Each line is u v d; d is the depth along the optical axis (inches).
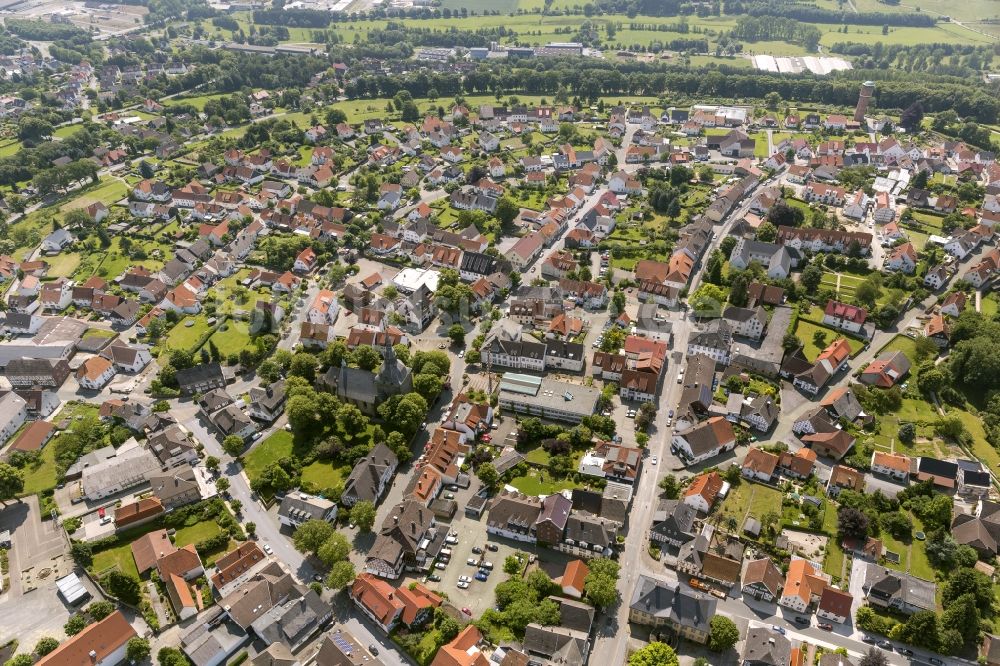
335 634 6309.1
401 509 7426.2
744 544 7239.2
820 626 6461.6
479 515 7691.9
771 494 7869.1
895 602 6560.0
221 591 6855.3
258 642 6476.4
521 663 5949.8
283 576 6855.3
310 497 7687.0
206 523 7696.9
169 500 7770.7
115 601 6781.5
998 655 6063.0
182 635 6397.6
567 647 6048.2
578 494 7608.3
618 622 6510.8
